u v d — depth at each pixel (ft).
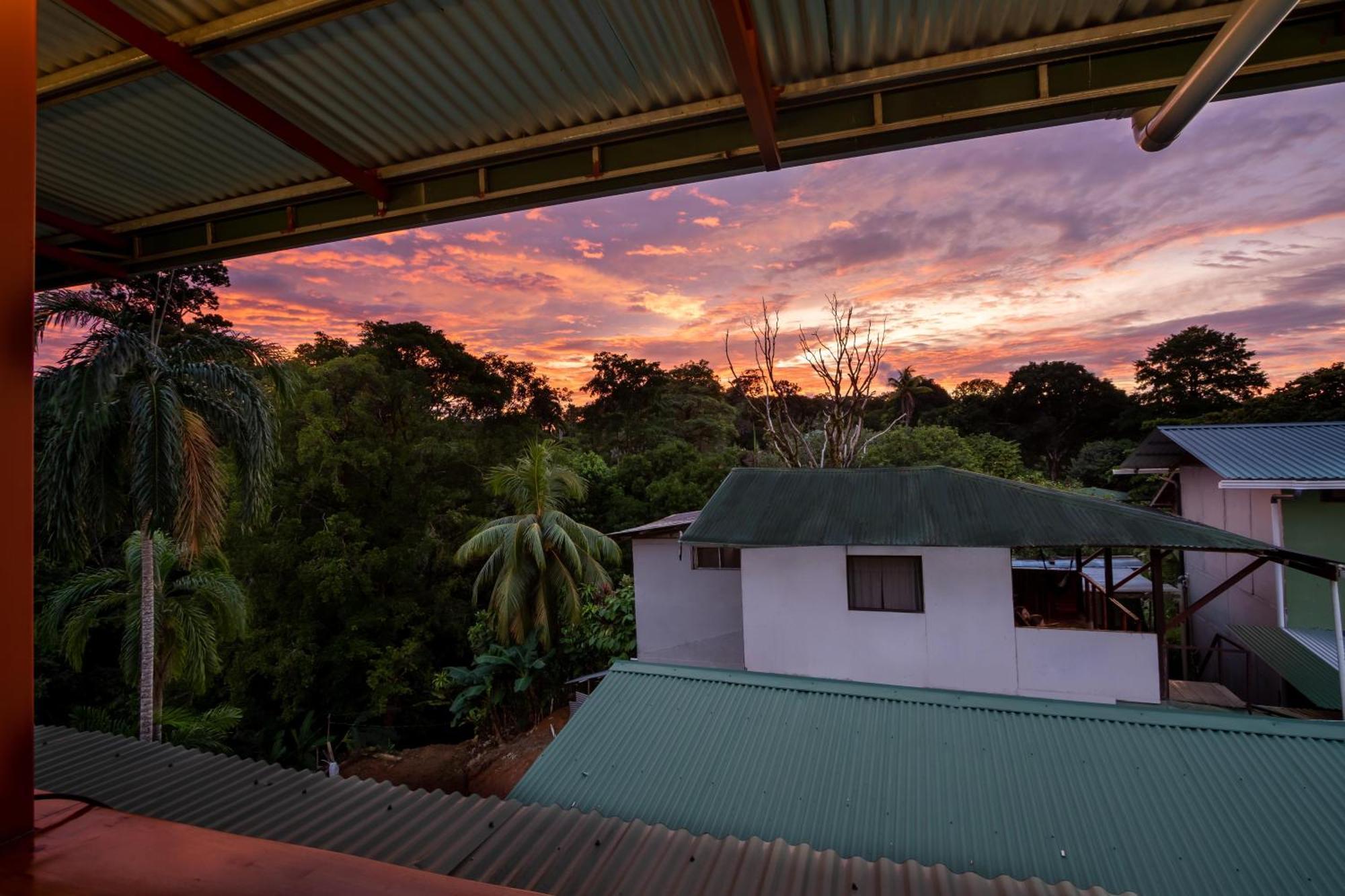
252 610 48.55
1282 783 14.48
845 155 10.06
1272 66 8.14
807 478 32.99
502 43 8.75
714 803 15.81
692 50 8.89
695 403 119.34
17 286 2.48
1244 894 12.23
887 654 28.63
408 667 54.19
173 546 36.78
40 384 27.43
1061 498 27.63
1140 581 41.14
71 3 7.58
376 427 60.03
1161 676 25.30
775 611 30.07
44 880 2.41
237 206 12.60
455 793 11.44
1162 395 114.01
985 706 18.24
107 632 52.70
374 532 58.03
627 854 9.58
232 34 8.34
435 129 10.63
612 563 63.16
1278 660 28.60
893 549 28.58
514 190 11.35
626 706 19.98
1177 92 7.24
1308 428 34.30
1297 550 30.42
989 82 9.11
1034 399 124.16
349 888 2.48
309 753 52.95
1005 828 14.32
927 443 83.71
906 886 9.20
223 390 30.86
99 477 28.66
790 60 8.96
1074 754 16.12
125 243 14.02
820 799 15.65
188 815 10.49
